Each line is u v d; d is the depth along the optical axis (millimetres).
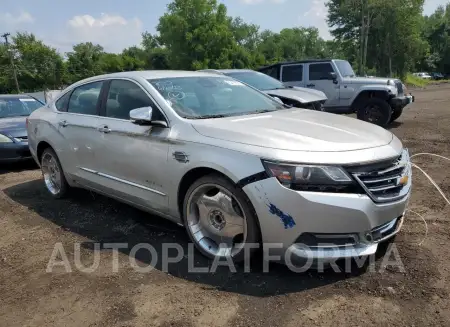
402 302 2871
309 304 2904
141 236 4215
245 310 2883
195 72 4926
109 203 5277
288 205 2980
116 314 2934
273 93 9125
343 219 2959
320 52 92688
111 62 71000
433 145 8086
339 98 11344
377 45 51469
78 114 4918
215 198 3432
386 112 10555
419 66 82812
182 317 2846
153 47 83812
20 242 4277
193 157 3449
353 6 46688
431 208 4512
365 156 3082
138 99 4184
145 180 3967
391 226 3295
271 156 3053
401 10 47312
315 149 3080
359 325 2662
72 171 5016
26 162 8242
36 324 2891
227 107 4246
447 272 3197
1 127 7734
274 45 88188
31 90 53312
